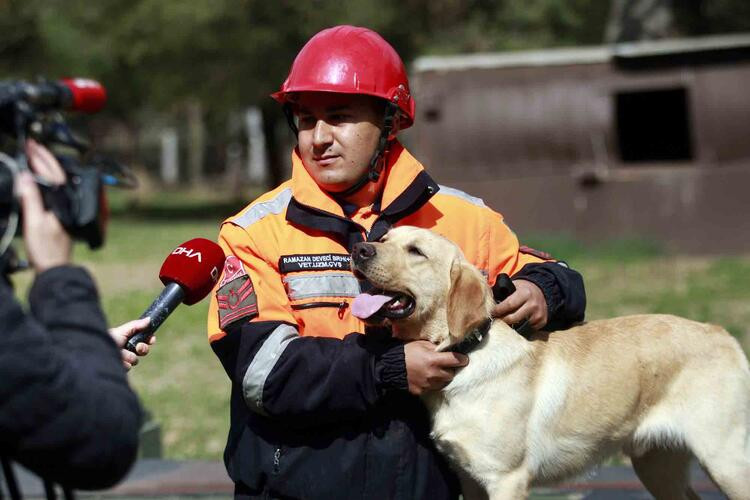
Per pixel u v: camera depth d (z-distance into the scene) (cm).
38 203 217
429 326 376
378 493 336
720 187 1773
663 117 2241
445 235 386
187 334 1206
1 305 206
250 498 348
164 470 629
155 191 4769
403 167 372
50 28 2938
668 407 424
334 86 346
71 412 206
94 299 224
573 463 404
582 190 1819
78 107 235
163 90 2938
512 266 398
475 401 372
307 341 331
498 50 2698
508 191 1847
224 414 854
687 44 1759
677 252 1791
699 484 564
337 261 352
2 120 220
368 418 339
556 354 403
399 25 2775
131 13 2892
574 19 2891
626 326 429
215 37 2784
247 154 4712
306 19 2747
